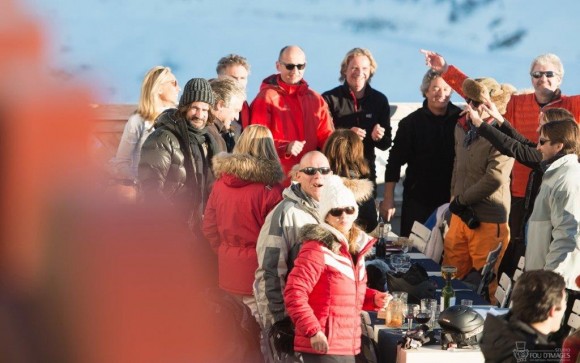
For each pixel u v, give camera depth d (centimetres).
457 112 1867
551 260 1146
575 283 1132
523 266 1330
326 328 896
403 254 1419
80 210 144
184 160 1216
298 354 905
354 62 1844
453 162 1867
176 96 1295
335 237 898
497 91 1554
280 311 998
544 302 702
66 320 143
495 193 1530
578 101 1691
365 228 1270
